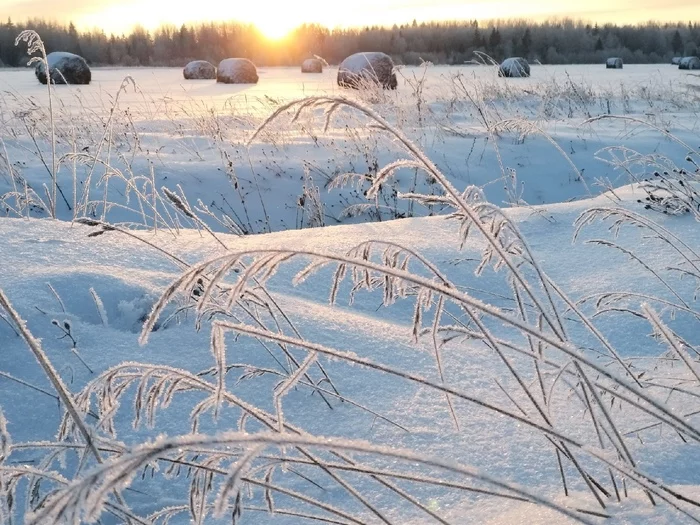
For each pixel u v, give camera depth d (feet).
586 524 4.02
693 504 4.87
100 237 12.59
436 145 28.86
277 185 24.25
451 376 8.49
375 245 13.30
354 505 6.18
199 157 26.55
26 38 15.61
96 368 8.38
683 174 15.48
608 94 45.24
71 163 24.66
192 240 13.23
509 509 5.65
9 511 4.81
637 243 13.16
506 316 4.65
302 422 7.61
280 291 11.12
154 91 69.41
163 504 6.50
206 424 7.52
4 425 4.66
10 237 12.14
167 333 9.25
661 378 7.58
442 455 6.74
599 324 10.24
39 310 9.34
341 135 29.71
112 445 5.27
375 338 9.41
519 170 27.32
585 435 6.91
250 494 5.38
